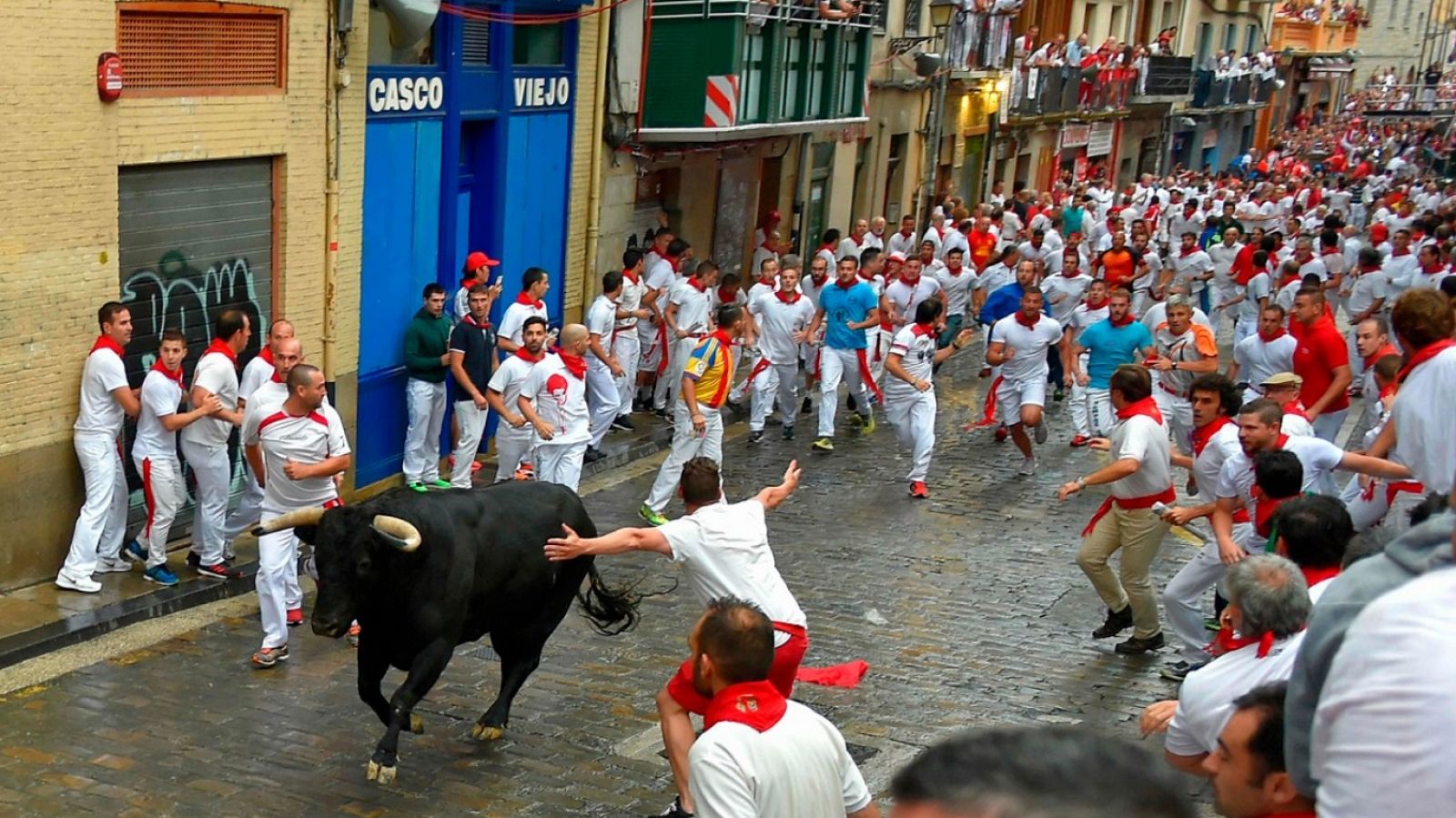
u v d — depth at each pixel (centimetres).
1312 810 369
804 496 1459
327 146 1273
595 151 1733
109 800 743
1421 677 237
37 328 1011
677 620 1090
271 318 1250
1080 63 3756
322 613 736
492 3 1509
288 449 934
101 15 1023
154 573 1062
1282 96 6019
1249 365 1445
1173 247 2942
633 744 845
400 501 755
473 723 867
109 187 1053
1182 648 1054
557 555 701
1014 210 2814
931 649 1030
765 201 2383
